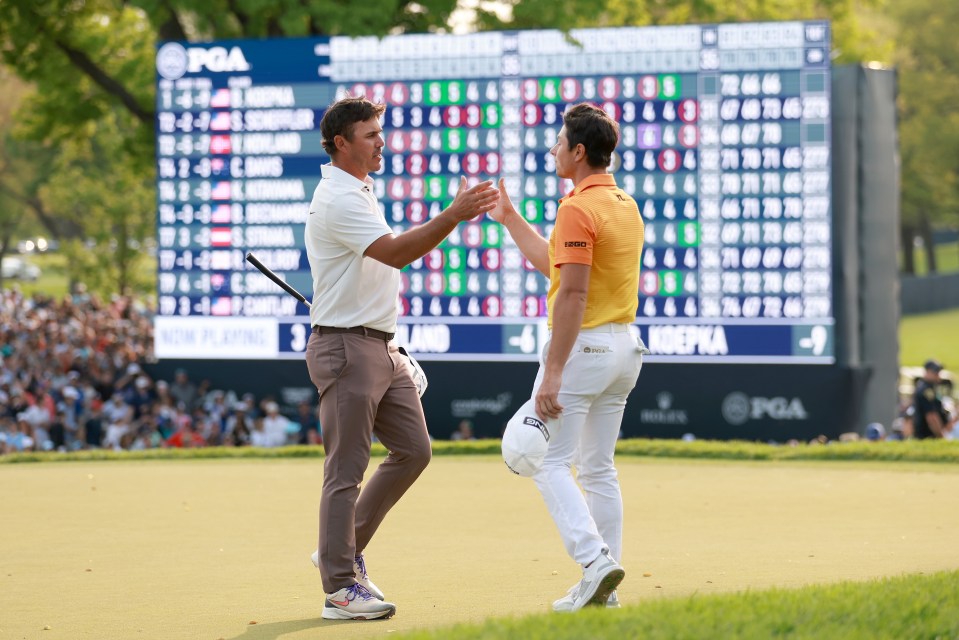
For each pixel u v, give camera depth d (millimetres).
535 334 24781
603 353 7238
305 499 12555
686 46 24422
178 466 15789
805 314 24359
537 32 24703
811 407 24406
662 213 24609
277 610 7574
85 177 52219
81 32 34188
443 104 24984
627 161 24625
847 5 46969
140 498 12633
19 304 41812
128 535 10398
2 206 68500
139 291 52812
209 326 25953
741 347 24531
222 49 25734
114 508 11938
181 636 6859
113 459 17094
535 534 10281
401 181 25109
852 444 16828
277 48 25609
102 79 34281
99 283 51906
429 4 30062
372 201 7668
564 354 7086
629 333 7406
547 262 8273
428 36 25078
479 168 24906
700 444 17203
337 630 6977
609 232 7191
